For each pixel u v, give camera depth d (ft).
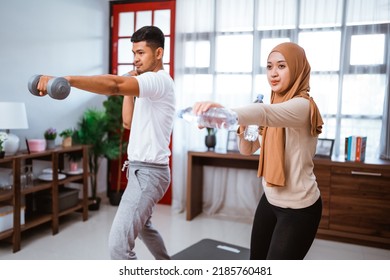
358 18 11.03
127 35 14.69
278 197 4.82
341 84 11.35
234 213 13.23
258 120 3.83
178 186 13.33
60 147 11.35
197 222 12.28
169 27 13.92
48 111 11.96
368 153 11.25
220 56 12.71
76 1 12.96
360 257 9.51
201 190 13.44
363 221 10.15
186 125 13.21
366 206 10.09
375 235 10.04
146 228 6.81
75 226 11.44
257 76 12.32
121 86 4.30
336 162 10.28
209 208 13.57
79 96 13.47
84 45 13.51
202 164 13.19
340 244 10.44
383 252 9.87
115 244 5.69
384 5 10.78
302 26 11.55
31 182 10.32
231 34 12.55
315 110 4.45
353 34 11.12
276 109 4.04
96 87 4.00
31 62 11.10
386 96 10.86
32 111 11.30
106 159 15.26
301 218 4.68
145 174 6.00
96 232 10.90
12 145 9.46
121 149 13.71
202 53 12.90
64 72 12.52
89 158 13.29
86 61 13.66
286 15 11.78
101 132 13.23
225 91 12.73
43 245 9.78
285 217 4.77
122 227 5.73
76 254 9.18
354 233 10.27
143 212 5.88
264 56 12.14
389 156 10.88
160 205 14.38
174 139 13.28
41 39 11.44
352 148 10.50
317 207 4.77
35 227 11.25
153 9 14.06
